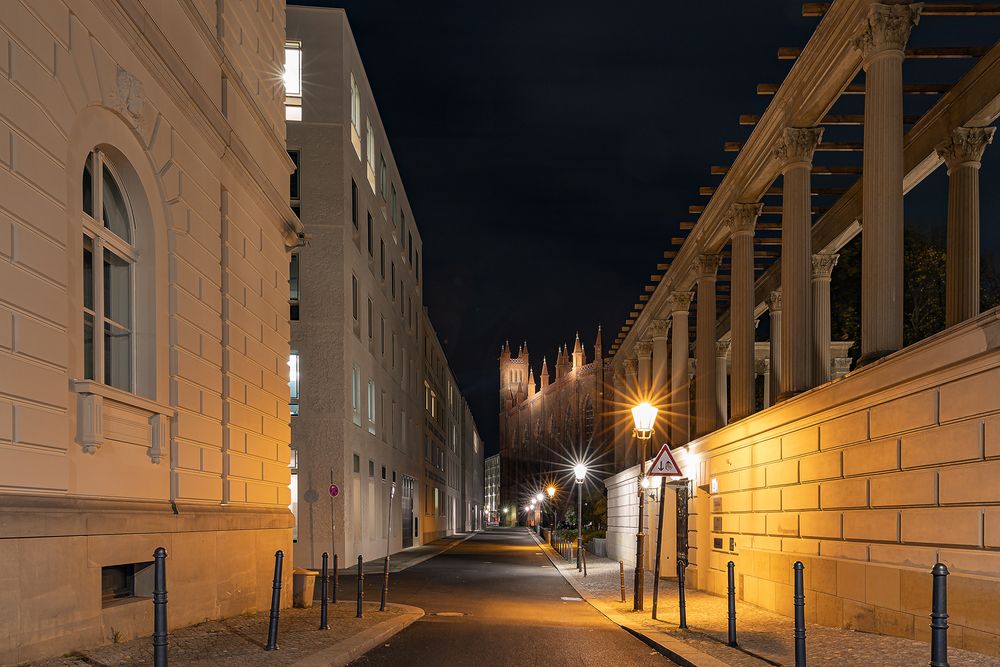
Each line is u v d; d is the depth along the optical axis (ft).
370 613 50.90
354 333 114.93
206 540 40.96
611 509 138.51
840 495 44.68
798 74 58.34
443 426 260.21
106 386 31.14
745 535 62.69
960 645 32.48
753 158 70.44
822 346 80.74
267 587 50.14
